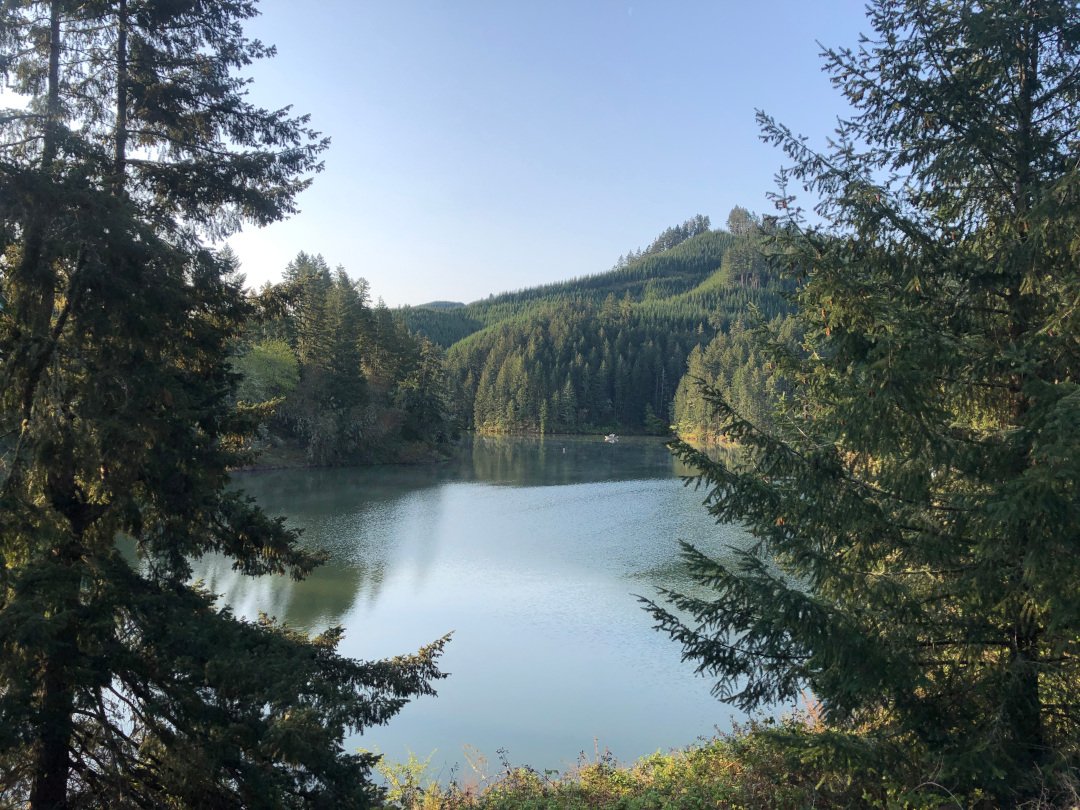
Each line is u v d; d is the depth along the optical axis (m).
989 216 5.51
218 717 6.11
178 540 7.02
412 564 27.16
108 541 6.64
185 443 6.61
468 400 135.12
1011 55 5.11
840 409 5.09
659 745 13.35
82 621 5.84
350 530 34.03
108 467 6.23
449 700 15.30
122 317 6.07
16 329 6.29
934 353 4.73
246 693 5.93
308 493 46.28
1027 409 5.23
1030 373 4.48
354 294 69.94
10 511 5.61
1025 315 5.18
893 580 5.36
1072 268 4.83
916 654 5.38
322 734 5.75
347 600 22.36
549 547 30.20
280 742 5.49
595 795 8.63
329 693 6.40
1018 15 4.89
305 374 60.44
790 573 5.76
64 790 6.36
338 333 62.03
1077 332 4.54
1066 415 3.98
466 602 22.28
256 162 7.73
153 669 6.16
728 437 5.79
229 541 7.60
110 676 6.00
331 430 60.09
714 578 5.47
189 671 6.06
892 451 4.92
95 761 6.75
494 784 9.86
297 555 7.89
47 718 5.56
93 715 6.38
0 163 5.57
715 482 5.87
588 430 128.88
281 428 61.38
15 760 5.93
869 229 5.33
